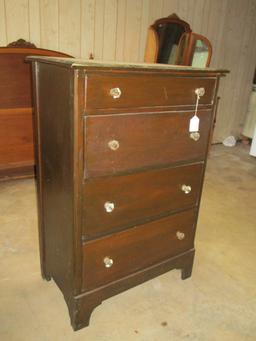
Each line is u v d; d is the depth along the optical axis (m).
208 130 1.42
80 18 2.85
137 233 1.37
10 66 2.45
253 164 3.64
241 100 4.41
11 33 2.57
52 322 1.38
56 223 1.35
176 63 3.01
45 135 1.30
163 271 1.55
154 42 3.01
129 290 1.60
